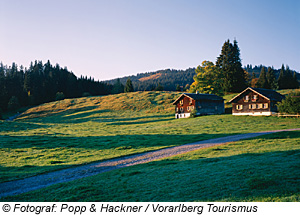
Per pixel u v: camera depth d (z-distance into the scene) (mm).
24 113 117188
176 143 35656
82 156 30328
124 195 15602
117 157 29141
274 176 15391
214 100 84562
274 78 152625
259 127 47000
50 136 44906
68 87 174000
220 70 108875
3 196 17844
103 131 56062
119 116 91938
